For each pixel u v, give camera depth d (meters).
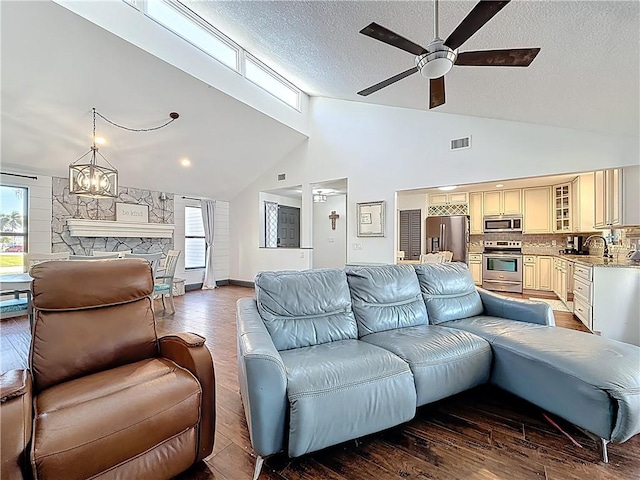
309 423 1.54
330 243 9.06
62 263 1.81
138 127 4.61
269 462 1.67
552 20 1.74
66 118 4.11
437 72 1.97
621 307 3.57
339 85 4.23
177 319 4.51
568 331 2.32
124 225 5.80
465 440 1.84
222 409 2.18
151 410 1.38
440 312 2.76
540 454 1.71
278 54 3.89
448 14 2.01
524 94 2.94
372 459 1.69
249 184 7.38
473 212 7.10
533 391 1.97
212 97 4.52
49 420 1.21
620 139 3.57
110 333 1.81
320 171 6.19
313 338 2.18
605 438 1.63
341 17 2.29
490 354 2.23
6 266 4.81
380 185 5.41
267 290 2.22
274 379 1.52
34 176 4.99
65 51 3.25
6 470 1.06
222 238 7.79
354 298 2.52
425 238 7.24
